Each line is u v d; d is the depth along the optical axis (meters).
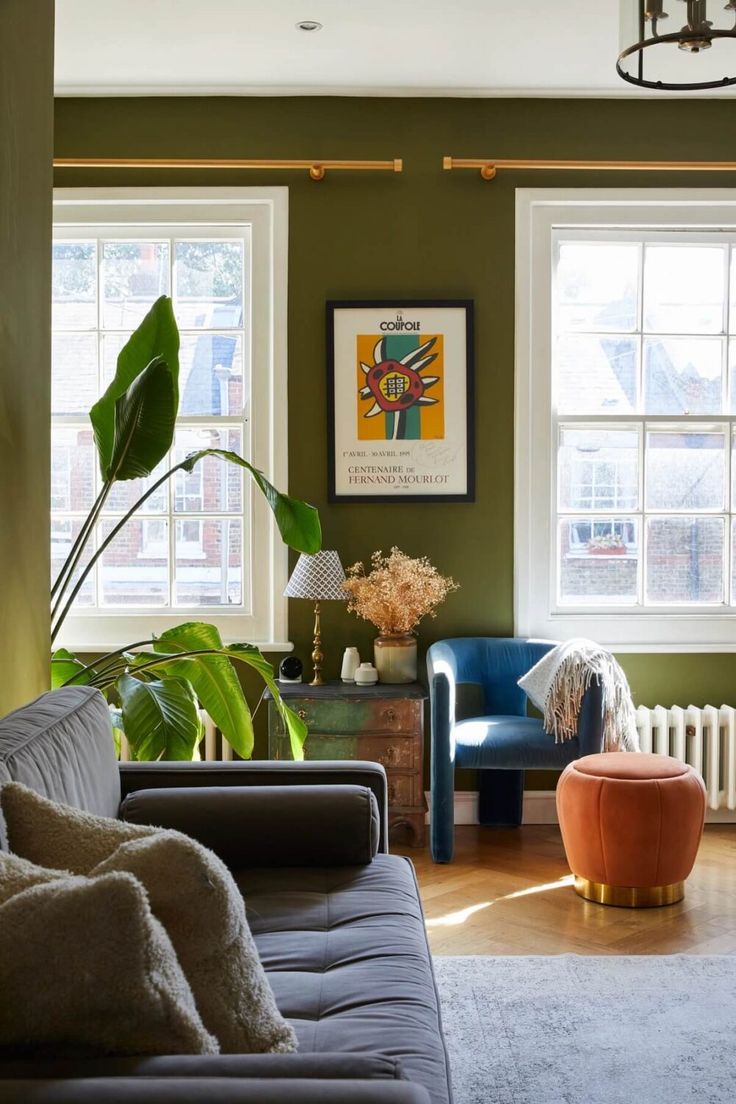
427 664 4.71
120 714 3.85
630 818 3.72
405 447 4.94
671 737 4.99
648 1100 2.47
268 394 4.95
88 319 5.01
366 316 4.92
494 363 4.96
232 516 4.99
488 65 4.60
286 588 4.78
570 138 4.94
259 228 4.93
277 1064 1.24
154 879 1.42
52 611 3.55
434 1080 1.64
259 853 2.68
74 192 4.87
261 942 2.22
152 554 5.00
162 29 4.21
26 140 3.07
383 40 4.34
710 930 3.58
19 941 1.24
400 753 4.48
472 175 4.94
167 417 3.42
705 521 5.09
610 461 5.08
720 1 2.56
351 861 2.69
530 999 3.03
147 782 2.88
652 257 5.07
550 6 4.04
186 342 5.00
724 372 5.09
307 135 4.90
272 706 4.50
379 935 2.24
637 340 5.07
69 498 5.00
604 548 5.07
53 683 3.77
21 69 3.02
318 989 1.98
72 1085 1.15
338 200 4.92
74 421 5.00
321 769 2.92
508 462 4.96
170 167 4.86
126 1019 1.26
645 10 2.61
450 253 4.94
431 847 4.36
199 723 3.53
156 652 3.94
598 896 3.86
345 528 4.95
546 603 4.98
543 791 4.98
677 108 4.95
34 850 1.70
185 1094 1.13
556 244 5.04
